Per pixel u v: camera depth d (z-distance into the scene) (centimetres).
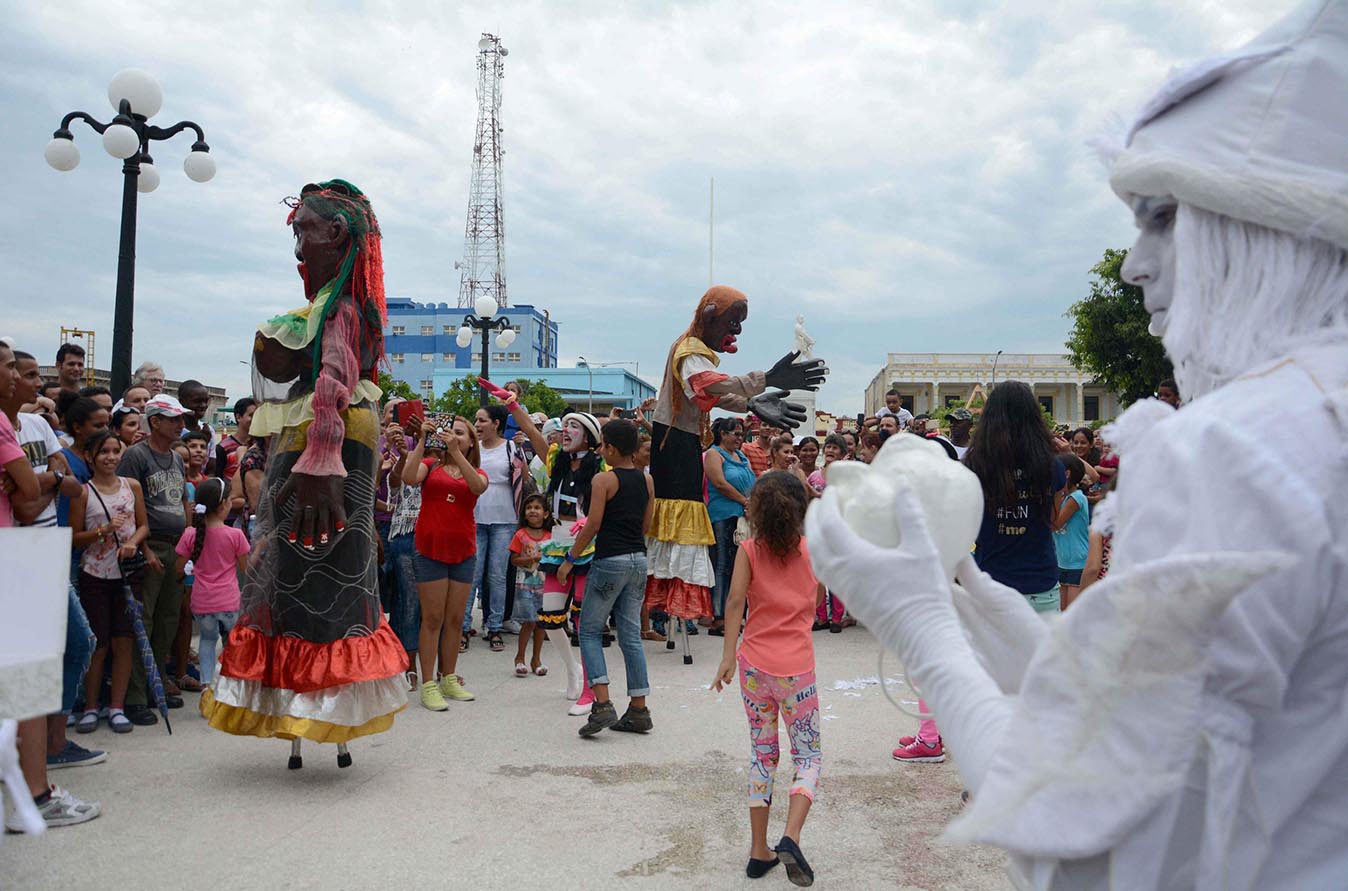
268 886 346
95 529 535
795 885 355
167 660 621
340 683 448
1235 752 93
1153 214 117
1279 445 93
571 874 362
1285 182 100
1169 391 665
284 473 459
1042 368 6469
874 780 471
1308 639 94
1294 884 96
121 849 377
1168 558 90
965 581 136
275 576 454
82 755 483
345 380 450
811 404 1486
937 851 388
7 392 443
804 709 374
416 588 680
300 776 470
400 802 436
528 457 965
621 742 536
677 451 750
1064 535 709
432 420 627
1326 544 89
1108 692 94
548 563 636
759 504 387
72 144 873
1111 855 95
